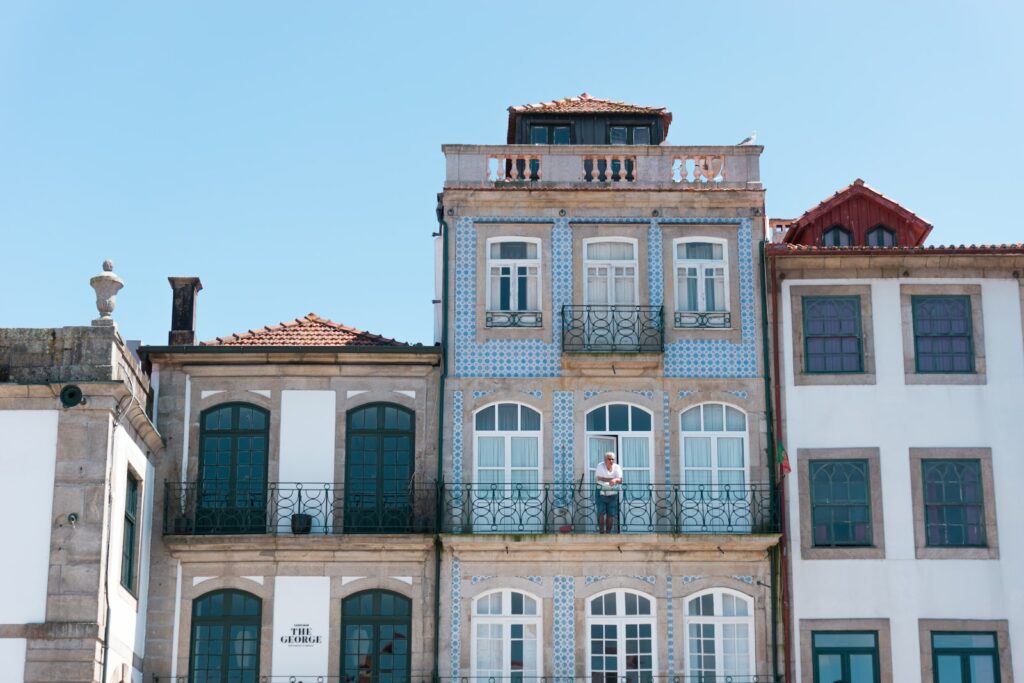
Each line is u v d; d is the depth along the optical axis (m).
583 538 27.17
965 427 28.00
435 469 28.06
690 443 28.22
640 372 28.42
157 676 26.91
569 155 29.59
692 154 29.59
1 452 24.06
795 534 27.58
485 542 27.20
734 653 27.12
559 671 27.00
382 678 27.06
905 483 27.75
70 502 23.92
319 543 27.34
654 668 27.00
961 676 26.91
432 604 27.34
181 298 29.64
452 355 28.55
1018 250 28.42
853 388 28.27
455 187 29.19
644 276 28.94
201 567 27.48
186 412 28.34
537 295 28.92
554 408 28.31
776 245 28.61
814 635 27.12
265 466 28.11
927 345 28.45
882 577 27.31
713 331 28.67
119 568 25.12
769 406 28.27
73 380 24.23
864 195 29.88
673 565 27.44
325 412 28.38
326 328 30.00
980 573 27.33
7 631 23.39
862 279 28.73
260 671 27.02
